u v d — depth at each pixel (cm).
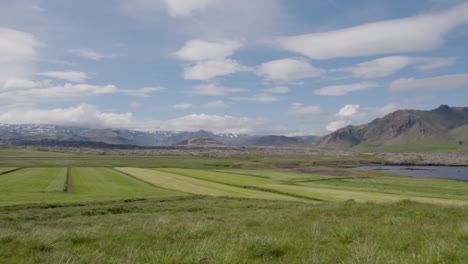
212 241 1063
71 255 881
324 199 5259
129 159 18488
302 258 827
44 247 1057
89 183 6612
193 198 4669
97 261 841
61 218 2627
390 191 6581
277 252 908
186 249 932
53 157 17875
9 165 11719
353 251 868
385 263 753
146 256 874
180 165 14862
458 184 8231
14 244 1102
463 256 777
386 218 1753
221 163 16825
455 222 1642
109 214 2980
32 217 2627
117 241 1185
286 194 5925
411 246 964
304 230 1391
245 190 6344
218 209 3288
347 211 2172
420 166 19412
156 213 2925
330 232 1246
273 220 1855
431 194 6141
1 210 3033
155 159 19388
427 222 1638
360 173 11762
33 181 6538
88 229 1611
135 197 4488
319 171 12481
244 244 956
